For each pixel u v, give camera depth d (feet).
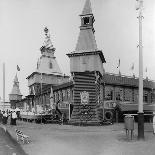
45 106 192.75
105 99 159.33
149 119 151.33
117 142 56.44
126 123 60.23
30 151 47.16
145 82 190.19
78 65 129.18
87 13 135.64
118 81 169.48
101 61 141.28
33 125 117.50
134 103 156.35
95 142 57.41
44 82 281.54
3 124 122.01
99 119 128.16
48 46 298.97
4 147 57.77
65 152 45.93
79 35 135.03
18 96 369.71
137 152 44.39
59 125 117.50
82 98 124.67
